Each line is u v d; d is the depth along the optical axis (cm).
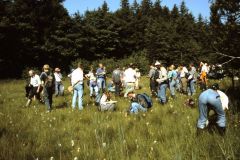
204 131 705
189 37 9025
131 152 629
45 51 5728
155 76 1742
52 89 1316
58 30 5900
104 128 846
